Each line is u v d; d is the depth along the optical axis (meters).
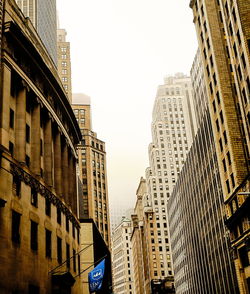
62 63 171.25
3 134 38.94
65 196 59.50
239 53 64.12
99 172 152.88
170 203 150.12
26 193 42.12
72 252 57.78
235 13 65.19
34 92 48.59
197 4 86.12
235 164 67.94
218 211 85.56
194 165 106.25
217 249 87.88
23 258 39.25
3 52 41.75
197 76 133.12
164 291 176.12
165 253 189.88
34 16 111.81
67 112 62.31
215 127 77.81
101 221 144.75
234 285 77.12
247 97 62.12
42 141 52.28
